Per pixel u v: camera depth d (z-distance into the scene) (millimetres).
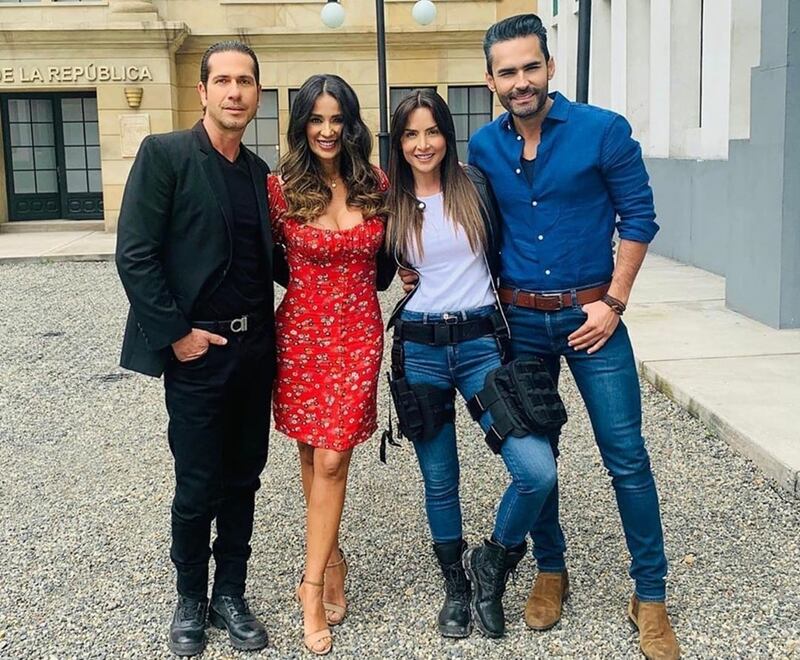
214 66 3059
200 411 3180
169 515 4656
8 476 5309
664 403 6203
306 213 3178
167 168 3025
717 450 5289
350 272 3260
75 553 4227
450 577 3424
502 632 3350
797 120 7469
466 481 4934
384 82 12109
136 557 4168
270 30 19797
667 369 6551
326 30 19781
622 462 3221
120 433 6109
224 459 3443
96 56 18844
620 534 4207
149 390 7227
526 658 3242
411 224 3217
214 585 3479
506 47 3059
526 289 3283
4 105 20062
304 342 3295
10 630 3541
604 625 3436
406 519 4480
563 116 3162
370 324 3334
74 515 4691
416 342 3295
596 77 16109
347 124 3221
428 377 3318
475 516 4465
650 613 3232
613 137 3143
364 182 3234
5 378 7684
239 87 3053
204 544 3332
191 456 3211
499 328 3311
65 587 3891
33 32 18484
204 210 3064
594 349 3207
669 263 12195
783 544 4062
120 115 19062
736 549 4023
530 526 3207
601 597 3639
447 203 3217
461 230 3209
